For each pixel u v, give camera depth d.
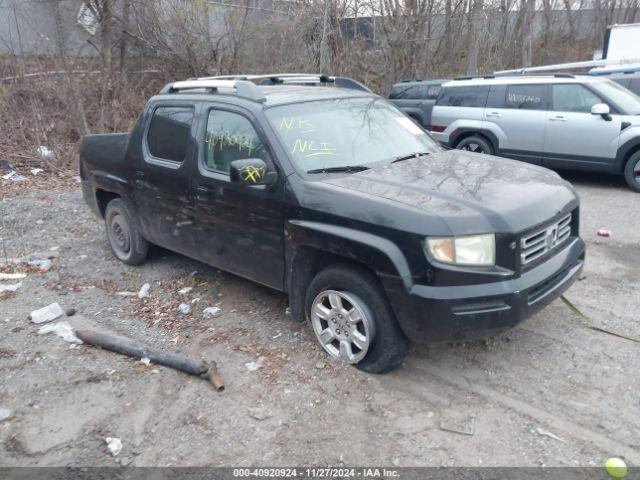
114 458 3.33
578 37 28.97
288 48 15.88
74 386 4.00
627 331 4.44
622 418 3.44
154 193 5.36
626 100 9.27
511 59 21.56
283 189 4.13
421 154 4.82
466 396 3.71
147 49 14.62
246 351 4.35
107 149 6.03
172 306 5.21
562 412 3.52
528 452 3.20
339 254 3.80
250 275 4.69
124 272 6.05
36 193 9.12
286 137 4.32
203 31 14.75
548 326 4.56
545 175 4.42
